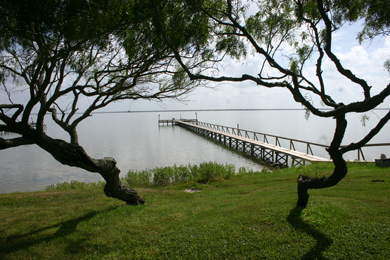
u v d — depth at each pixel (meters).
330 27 3.97
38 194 8.48
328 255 3.52
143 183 11.49
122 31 3.99
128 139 35.06
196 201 7.11
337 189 7.04
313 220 4.48
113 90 4.63
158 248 4.10
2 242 4.57
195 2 4.01
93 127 60.38
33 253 4.10
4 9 2.90
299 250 3.70
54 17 3.16
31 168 18.73
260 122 69.50
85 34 3.22
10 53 3.64
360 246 3.65
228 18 4.53
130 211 6.10
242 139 23.86
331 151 4.16
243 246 3.93
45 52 3.46
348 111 3.73
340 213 4.70
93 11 3.24
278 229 4.37
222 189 9.03
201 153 23.97
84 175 16.72
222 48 4.42
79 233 4.85
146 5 3.80
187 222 5.11
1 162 20.84
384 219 4.43
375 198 5.82
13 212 6.40
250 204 5.99
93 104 5.34
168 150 25.72
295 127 51.16
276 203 5.73
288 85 4.05
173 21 4.15
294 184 8.73
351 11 4.22
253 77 4.03
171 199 7.54
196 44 4.34
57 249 4.22
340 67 4.03
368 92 3.87
